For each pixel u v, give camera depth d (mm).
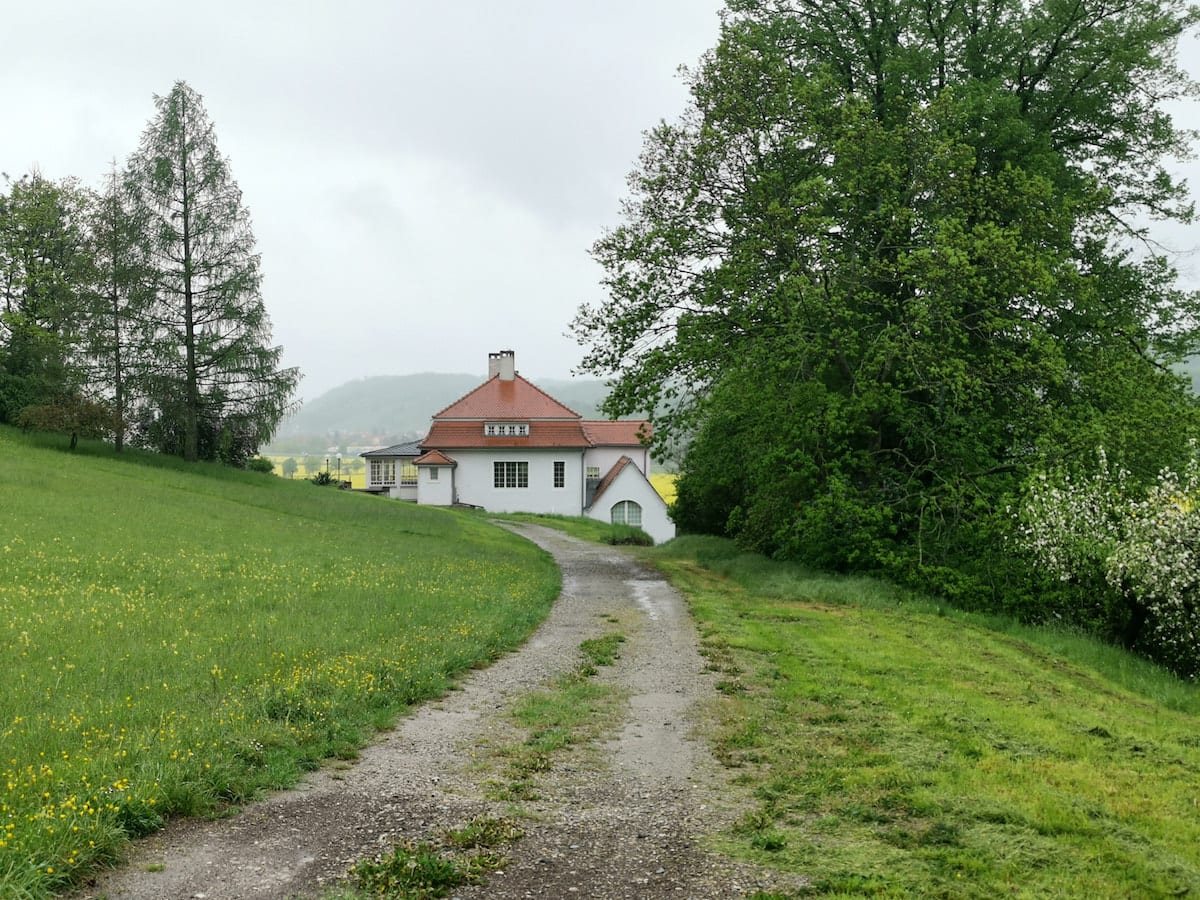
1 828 6070
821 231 23984
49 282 48469
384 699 11000
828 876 6570
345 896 5898
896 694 12336
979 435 24859
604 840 7176
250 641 13094
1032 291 23422
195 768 7781
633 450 66438
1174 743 11008
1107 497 20125
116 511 26422
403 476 69938
